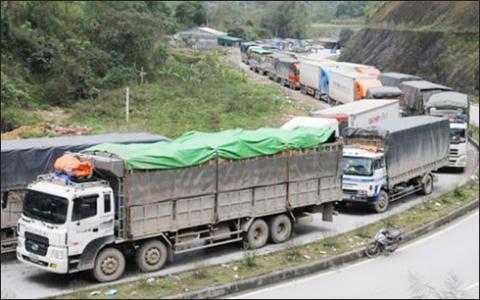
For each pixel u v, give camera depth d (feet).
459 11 264.52
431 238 74.02
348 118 111.75
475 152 130.52
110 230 55.26
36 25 196.65
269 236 68.54
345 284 57.31
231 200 63.72
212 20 340.80
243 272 58.29
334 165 73.46
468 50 243.60
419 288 55.77
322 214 76.23
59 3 208.13
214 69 213.87
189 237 61.16
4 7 192.44
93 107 155.43
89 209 53.93
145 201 56.95
